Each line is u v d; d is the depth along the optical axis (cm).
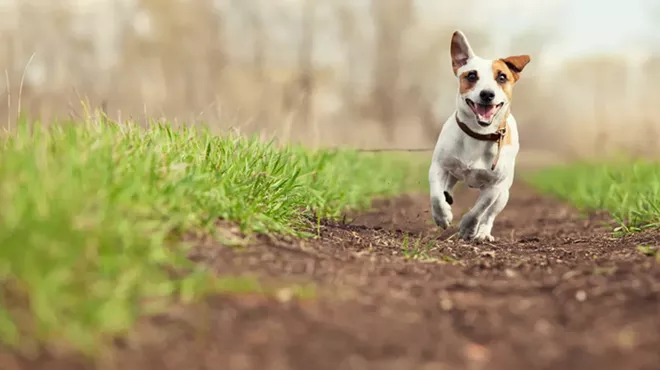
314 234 573
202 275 373
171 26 3581
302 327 330
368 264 473
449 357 307
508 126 695
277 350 306
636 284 407
